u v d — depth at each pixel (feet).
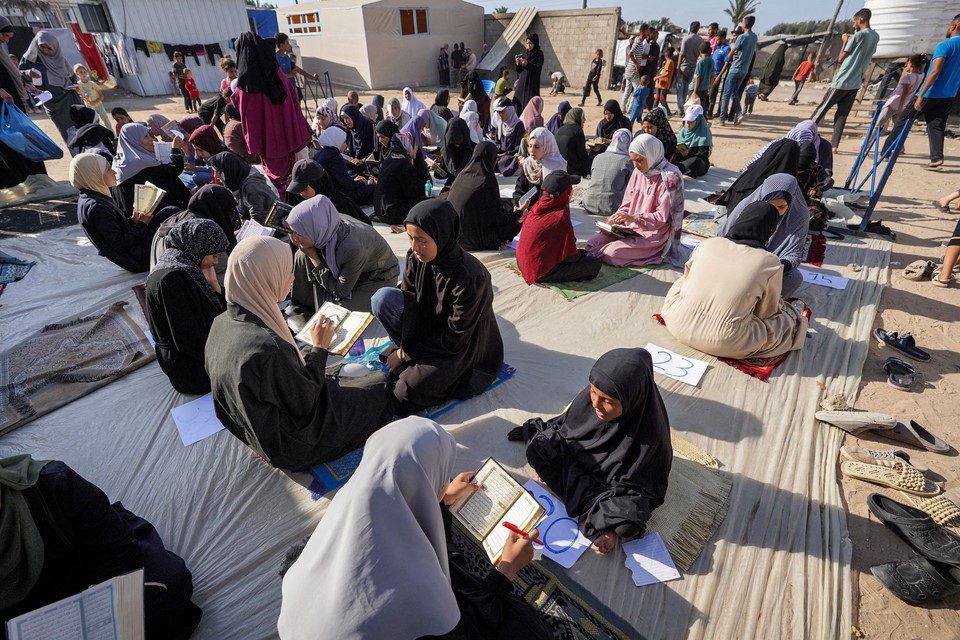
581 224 21.39
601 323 14.25
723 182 26.27
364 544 4.75
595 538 8.04
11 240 19.53
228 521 8.67
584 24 63.26
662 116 24.71
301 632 4.74
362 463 5.40
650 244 17.02
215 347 8.08
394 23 66.33
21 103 24.41
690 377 12.10
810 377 12.18
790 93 59.06
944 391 11.72
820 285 16.17
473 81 35.37
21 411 10.98
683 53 41.83
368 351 12.88
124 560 6.09
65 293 15.84
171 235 10.54
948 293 15.75
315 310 14.21
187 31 57.98
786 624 7.18
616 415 7.96
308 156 24.73
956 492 8.96
